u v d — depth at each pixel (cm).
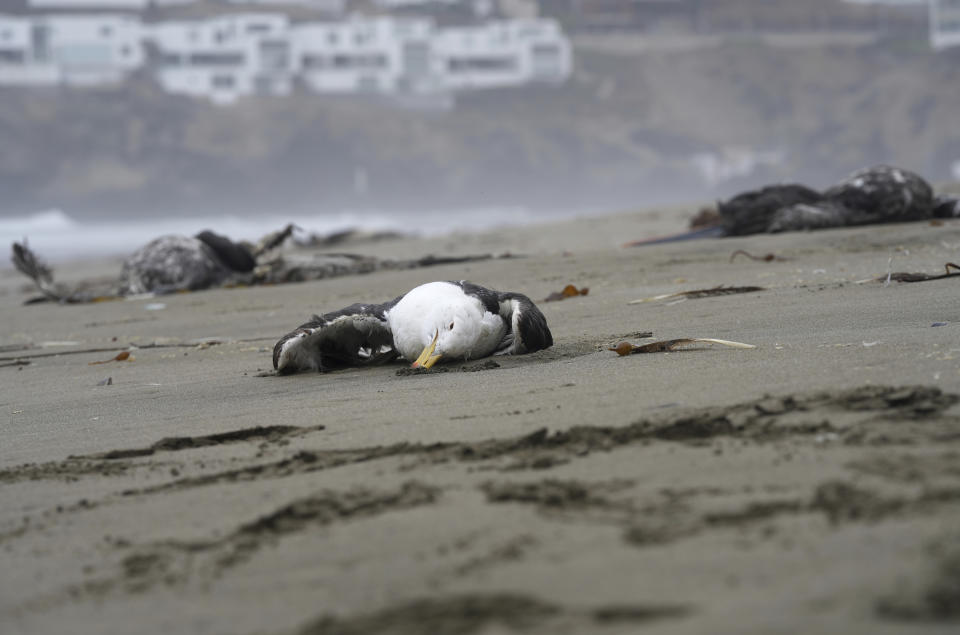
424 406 2236
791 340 2697
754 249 5803
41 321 5631
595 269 5603
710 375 2183
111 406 2756
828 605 1009
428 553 1295
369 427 2075
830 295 3628
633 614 1041
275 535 1440
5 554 1488
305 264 6894
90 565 1405
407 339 2777
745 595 1057
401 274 6338
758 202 6738
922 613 972
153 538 1487
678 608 1043
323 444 1969
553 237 9681
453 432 1931
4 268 13725
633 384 2195
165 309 5653
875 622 961
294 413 2327
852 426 1648
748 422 1745
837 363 2150
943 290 3466
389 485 1611
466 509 1445
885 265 4681
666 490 1438
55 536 1549
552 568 1194
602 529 1307
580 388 2225
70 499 1747
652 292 4428
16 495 1803
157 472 1889
